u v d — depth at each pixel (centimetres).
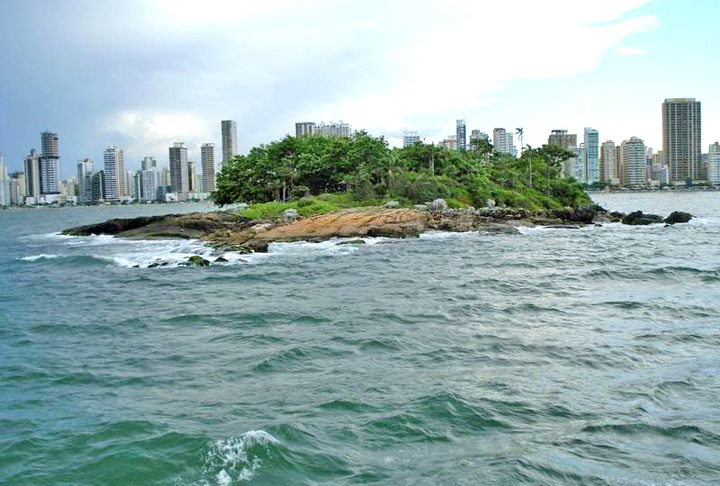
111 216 19925
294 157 10994
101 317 2836
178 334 2423
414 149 12019
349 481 1123
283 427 1345
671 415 1423
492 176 12250
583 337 2175
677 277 3550
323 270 4375
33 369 1942
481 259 4791
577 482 1105
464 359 1930
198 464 1196
